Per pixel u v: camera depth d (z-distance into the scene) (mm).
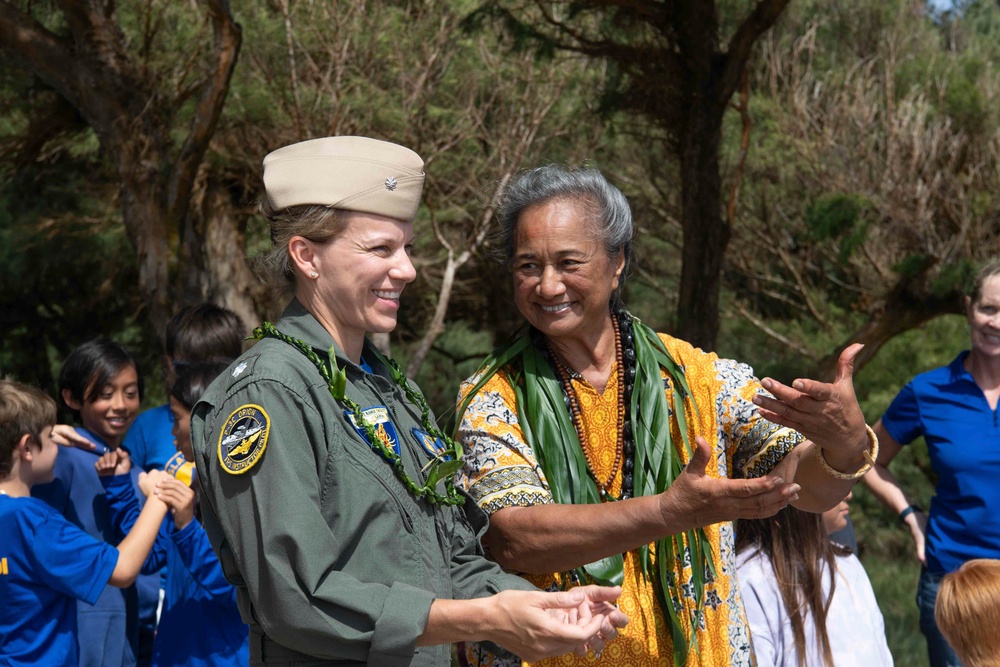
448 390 10852
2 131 7508
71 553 2826
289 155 1798
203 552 2998
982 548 4156
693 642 2180
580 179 2182
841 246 7441
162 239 6145
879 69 9570
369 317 1799
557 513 1979
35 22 6090
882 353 8953
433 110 6918
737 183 7273
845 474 2020
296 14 6418
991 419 4207
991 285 4180
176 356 3617
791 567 2670
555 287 2129
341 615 1588
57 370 12219
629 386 2273
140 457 3857
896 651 7324
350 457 1688
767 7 5980
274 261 1828
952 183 8195
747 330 9836
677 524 1859
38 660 2816
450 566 1858
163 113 6270
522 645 1586
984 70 9172
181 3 6262
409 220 1827
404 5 7129
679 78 6297
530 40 6340
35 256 9836
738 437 2275
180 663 3068
